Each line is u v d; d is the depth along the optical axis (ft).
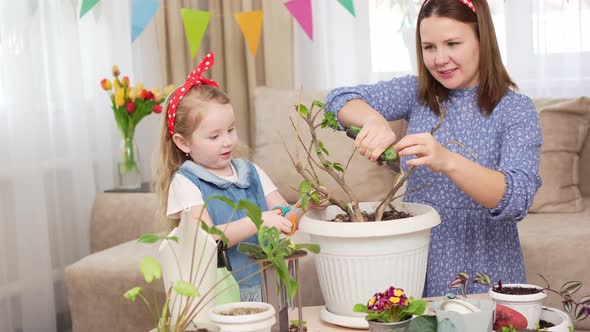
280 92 9.92
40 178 9.64
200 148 5.26
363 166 9.23
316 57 10.71
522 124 5.06
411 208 4.74
